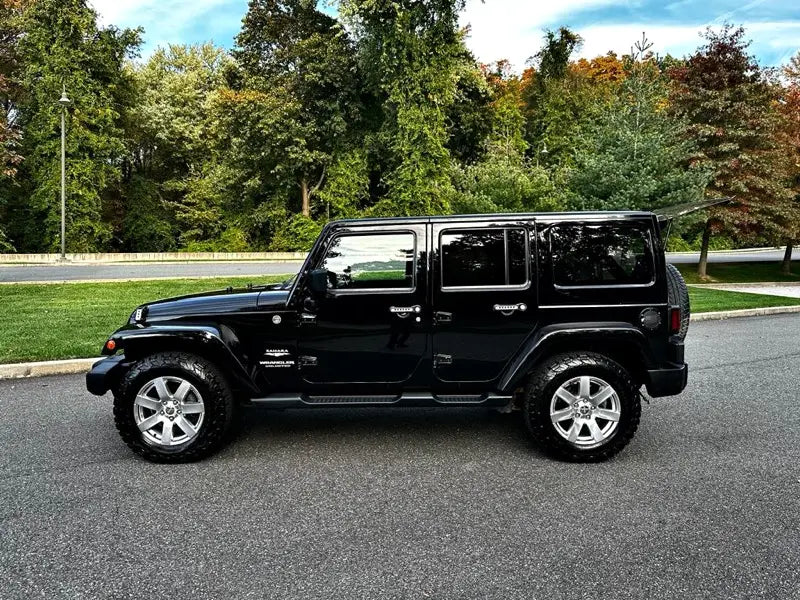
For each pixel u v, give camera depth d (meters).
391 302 4.42
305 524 3.40
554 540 3.19
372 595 2.68
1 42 32.81
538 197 19.02
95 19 33.56
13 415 5.55
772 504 3.63
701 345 9.17
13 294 13.53
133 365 4.39
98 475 4.16
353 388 4.54
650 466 4.30
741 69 19.59
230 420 4.47
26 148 32.12
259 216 35.53
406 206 29.92
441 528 3.34
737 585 2.75
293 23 34.00
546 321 4.42
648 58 18.83
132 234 38.38
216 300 4.64
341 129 32.25
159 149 40.88
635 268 4.43
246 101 31.30
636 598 2.65
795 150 20.98
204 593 2.70
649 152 16.77
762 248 43.44
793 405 5.90
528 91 46.19
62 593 2.71
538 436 4.34
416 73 29.09
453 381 4.51
